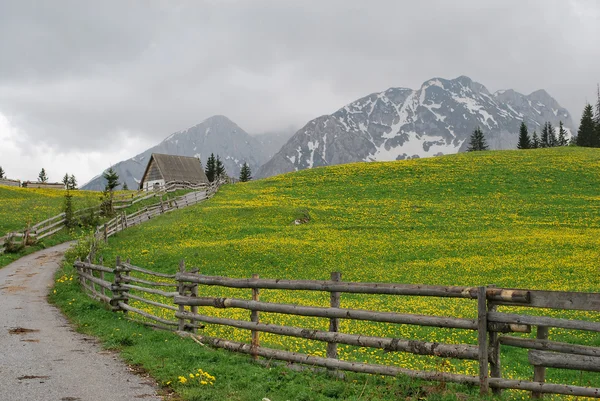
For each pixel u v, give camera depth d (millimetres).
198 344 13234
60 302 20531
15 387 9344
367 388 9469
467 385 9117
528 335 13375
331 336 10828
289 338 16438
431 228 48812
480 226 49188
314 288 11297
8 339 13633
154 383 9977
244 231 47531
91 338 14312
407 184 72750
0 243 36906
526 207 56656
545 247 39438
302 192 72188
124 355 12047
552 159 85062
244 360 11945
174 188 77938
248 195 72750
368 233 46812
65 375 10297
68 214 48750
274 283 12062
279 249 39375
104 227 44250
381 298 26797
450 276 32000
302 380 10125
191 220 53250
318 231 47781
